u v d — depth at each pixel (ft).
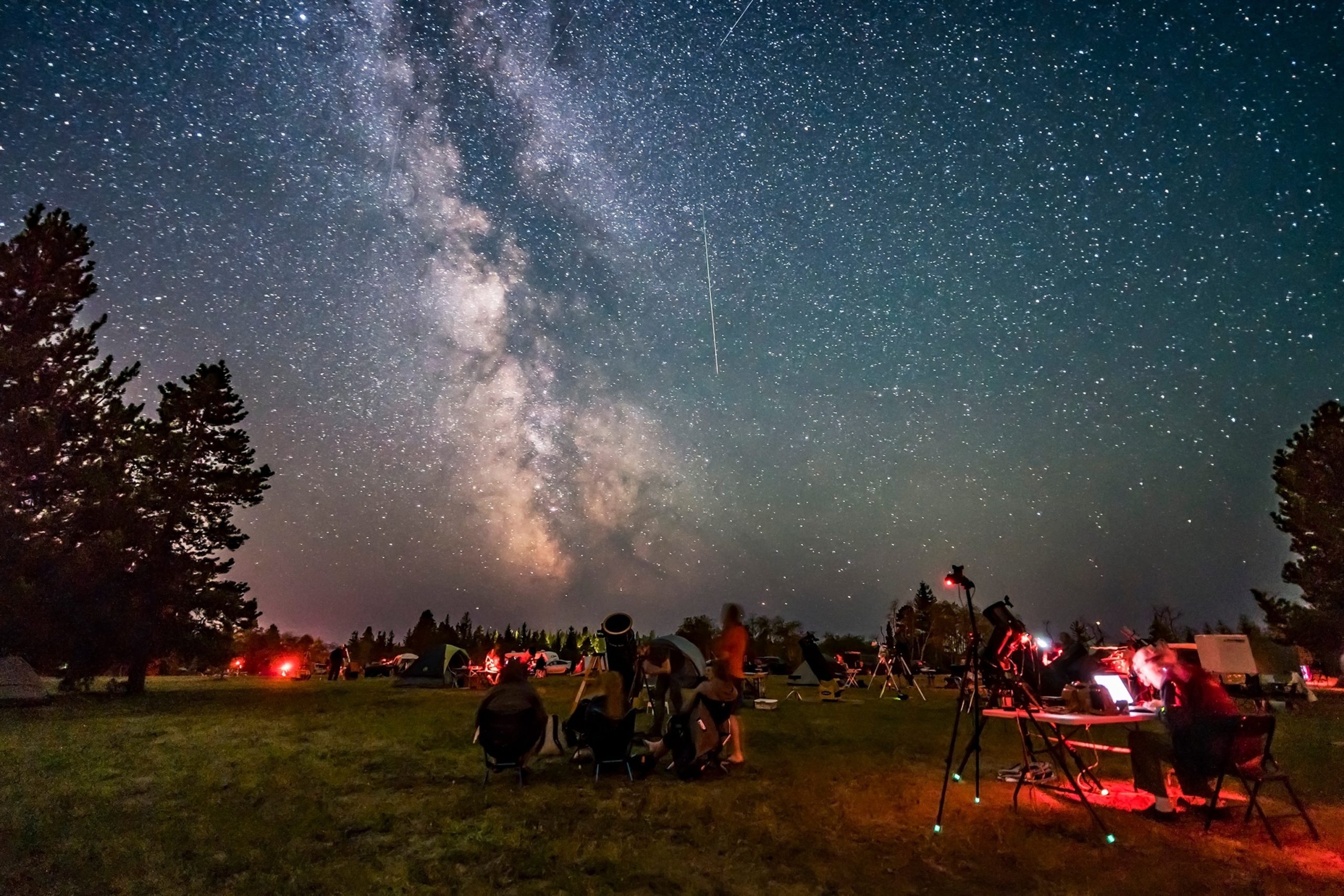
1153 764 21.22
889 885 15.97
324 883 15.93
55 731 40.88
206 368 89.86
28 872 16.48
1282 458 91.86
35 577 65.87
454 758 30.99
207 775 27.12
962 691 22.50
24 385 73.46
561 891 15.72
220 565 84.23
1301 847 18.69
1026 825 20.40
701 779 26.53
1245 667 57.36
